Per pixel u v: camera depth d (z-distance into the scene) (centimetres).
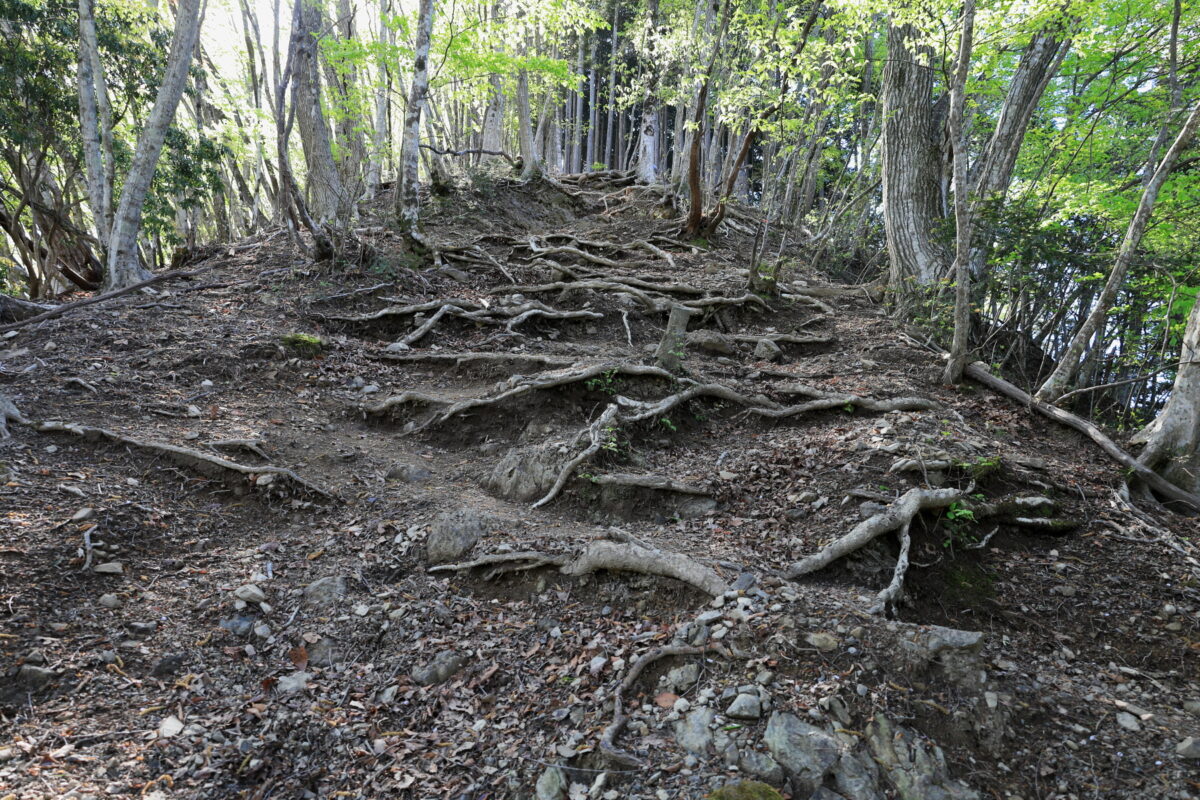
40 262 1378
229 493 538
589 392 694
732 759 322
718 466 612
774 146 1869
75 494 485
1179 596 464
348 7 1647
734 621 394
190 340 761
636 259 1269
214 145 1502
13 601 388
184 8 937
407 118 1086
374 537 514
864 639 381
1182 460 593
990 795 321
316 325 869
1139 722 363
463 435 683
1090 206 929
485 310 930
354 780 335
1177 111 898
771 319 1033
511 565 473
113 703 352
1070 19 923
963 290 748
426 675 398
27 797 288
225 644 407
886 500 516
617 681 377
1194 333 608
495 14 1488
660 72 1833
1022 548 517
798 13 1248
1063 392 718
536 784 325
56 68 1234
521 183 1638
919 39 921
